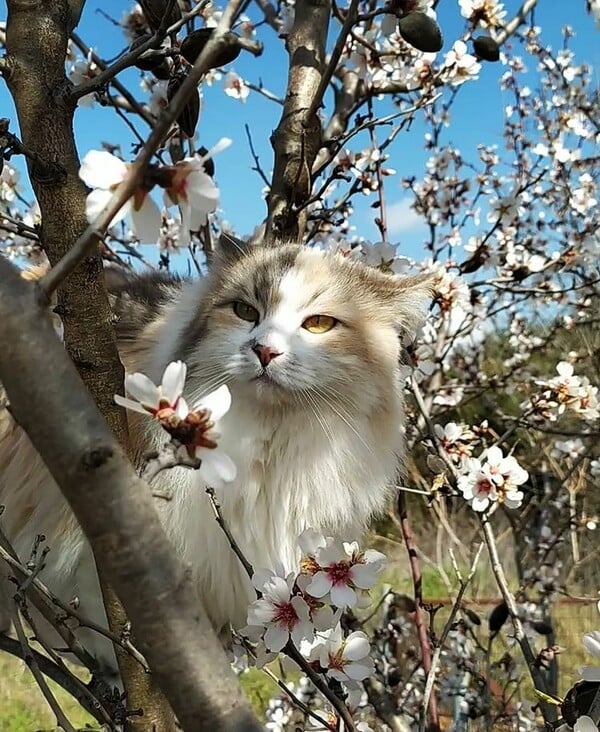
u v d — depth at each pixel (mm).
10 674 1075
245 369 503
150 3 371
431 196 1062
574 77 1257
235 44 209
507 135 1379
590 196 1088
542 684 553
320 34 623
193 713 193
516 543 947
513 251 880
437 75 652
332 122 702
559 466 1153
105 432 189
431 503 634
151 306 627
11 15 323
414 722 689
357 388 539
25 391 185
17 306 185
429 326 792
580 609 1074
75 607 446
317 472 526
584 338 1184
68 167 322
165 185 224
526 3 706
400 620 852
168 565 192
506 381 1015
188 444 241
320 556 380
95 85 323
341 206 674
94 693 403
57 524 519
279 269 548
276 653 398
